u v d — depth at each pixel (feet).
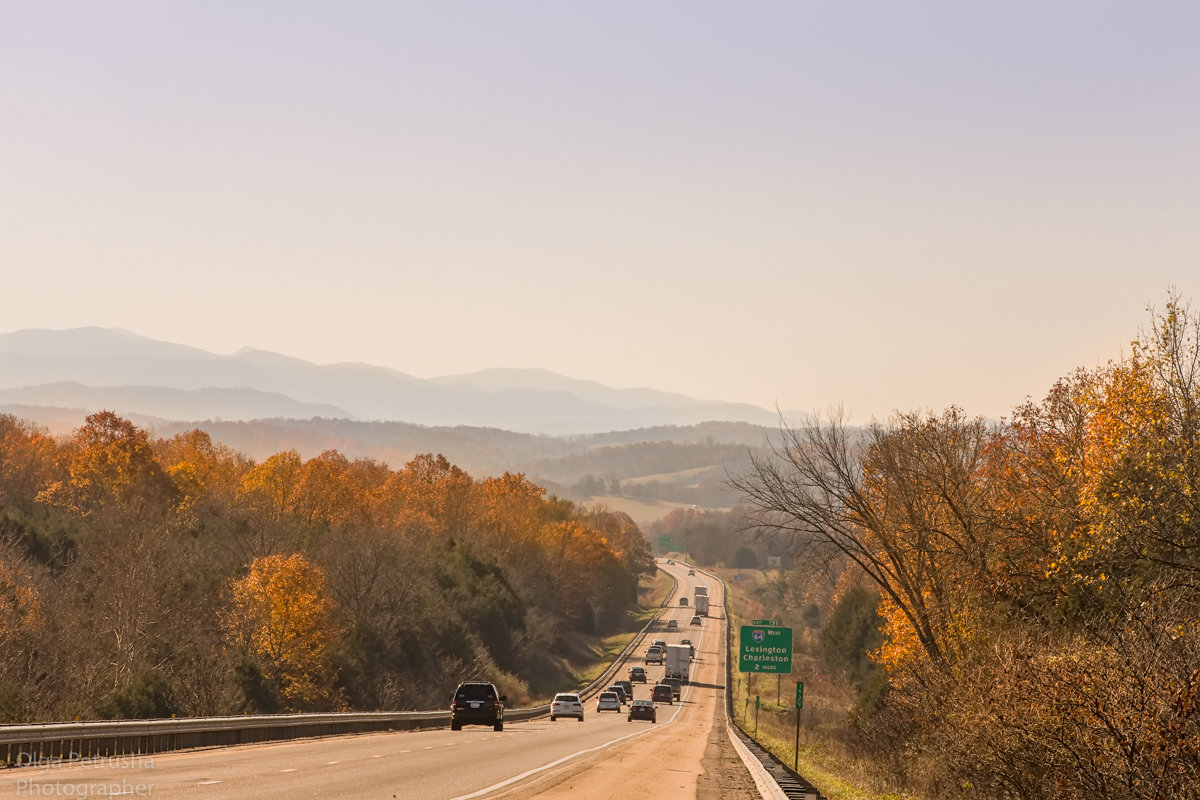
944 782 133.59
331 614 393.91
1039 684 94.43
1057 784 89.71
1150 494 122.52
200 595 379.96
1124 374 136.26
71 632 296.71
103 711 243.60
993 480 198.29
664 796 106.42
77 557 408.26
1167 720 79.61
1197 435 125.49
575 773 126.00
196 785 90.17
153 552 342.85
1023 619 142.41
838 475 196.54
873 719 216.33
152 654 306.76
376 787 95.86
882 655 206.80
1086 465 135.44
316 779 100.48
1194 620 91.30
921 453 196.65
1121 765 82.84
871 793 147.64
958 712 123.95
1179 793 78.69
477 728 268.00
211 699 276.62
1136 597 104.22
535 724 318.86
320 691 360.07
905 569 195.00
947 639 177.47
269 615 351.87
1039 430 202.69
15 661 254.27
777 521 199.62
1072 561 127.24
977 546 176.65
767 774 131.95
